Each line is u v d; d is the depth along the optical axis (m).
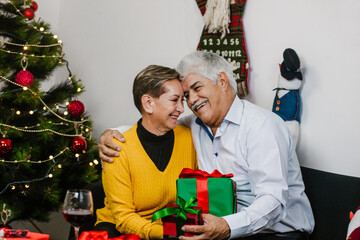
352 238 1.26
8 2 2.63
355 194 1.80
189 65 1.71
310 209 1.89
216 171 1.62
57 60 2.80
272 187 1.63
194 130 1.87
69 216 1.27
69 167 2.84
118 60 3.19
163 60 2.89
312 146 2.16
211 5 2.42
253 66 2.41
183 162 1.83
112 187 1.73
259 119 1.70
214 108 1.71
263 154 1.66
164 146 1.78
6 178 2.57
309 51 2.16
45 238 1.31
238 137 1.73
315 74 2.14
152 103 1.71
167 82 1.69
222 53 2.43
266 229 1.77
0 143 2.33
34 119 2.69
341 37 2.04
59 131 2.74
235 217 1.50
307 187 1.97
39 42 2.67
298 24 2.20
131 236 1.34
